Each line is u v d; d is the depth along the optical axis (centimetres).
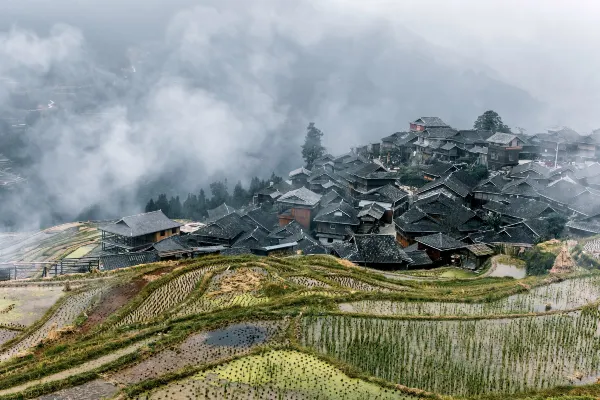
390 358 3184
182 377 2912
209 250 7356
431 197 9431
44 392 2766
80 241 9888
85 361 3161
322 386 2833
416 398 2733
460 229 8575
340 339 3453
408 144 13938
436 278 6206
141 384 2800
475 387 2869
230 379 2900
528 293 4544
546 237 7525
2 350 3541
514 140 11538
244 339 3434
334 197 10669
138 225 8562
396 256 7025
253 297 4375
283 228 9225
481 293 4572
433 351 3281
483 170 11206
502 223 8688
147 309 4206
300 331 3559
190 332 3522
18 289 4722
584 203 8194
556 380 2948
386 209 10156
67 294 4581
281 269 5262
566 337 3506
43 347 3538
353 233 9275
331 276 5222
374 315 3831
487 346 3362
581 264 5588
